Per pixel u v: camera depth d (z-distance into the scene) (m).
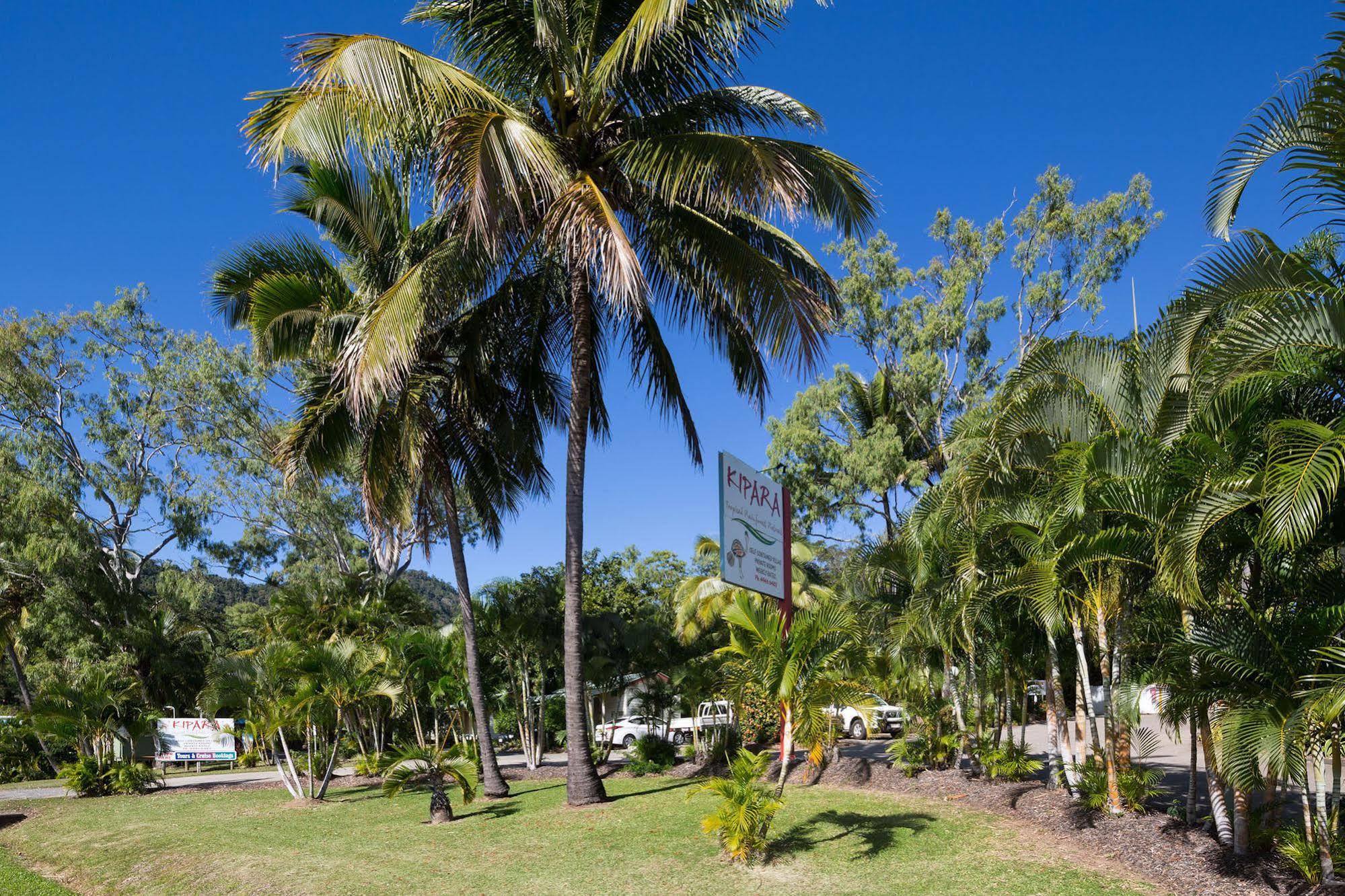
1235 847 8.08
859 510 30.20
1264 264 7.90
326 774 18.69
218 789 20.00
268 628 26.75
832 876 8.77
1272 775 6.85
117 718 22.41
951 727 15.96
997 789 12.45
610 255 10.77
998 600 11.84
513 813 13.71
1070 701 23.58
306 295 15.20
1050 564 9.20
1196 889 7.62
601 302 15.39
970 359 30.20
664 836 10.84
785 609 12.87
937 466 28.62
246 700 17.41
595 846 10.68
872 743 23.98
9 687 40.38
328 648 17.06
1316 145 6.87
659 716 21.91
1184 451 7.96
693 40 12.16
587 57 12.82
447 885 9.39
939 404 29.70
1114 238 28.53
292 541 34.81
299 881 9.92
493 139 10.68
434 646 20.86
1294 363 6.96
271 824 14.16
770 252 14.44
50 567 30.11
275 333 15.34
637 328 15.51
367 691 17.28
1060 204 29.38
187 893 10.40
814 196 12.68
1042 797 11.66
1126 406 9.45
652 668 20.94
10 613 32.19
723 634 22.64
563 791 15.96
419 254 15.03
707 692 19.16
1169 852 8.60
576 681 13.99
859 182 12.22
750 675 10.49
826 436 30.17
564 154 13.08
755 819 9.46
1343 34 6.25
